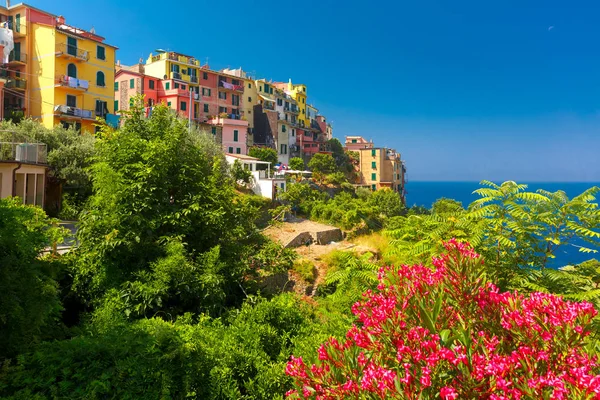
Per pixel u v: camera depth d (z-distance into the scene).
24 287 5.66
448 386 2.16
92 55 34.97
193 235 10.20
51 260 8.76
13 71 32.12
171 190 10.48
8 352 5.32
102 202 9.04
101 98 35.84
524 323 2.32
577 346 2.16
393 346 2.50
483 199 6.04
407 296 2.63
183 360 5.78
